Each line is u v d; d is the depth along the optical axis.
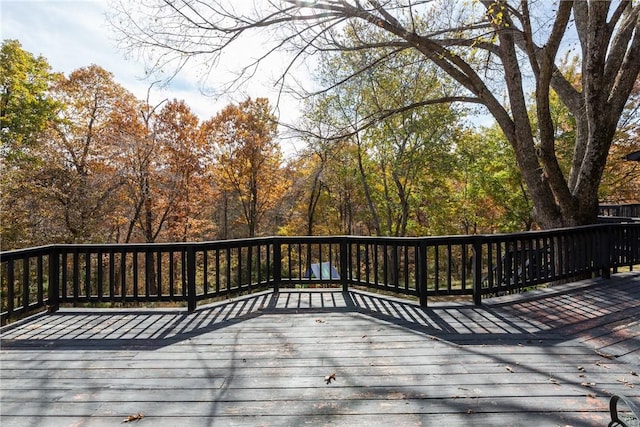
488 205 20.16
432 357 3.14
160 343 3.53
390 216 18.67
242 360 3.12
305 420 2.22
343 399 2.46
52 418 2.27
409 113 14.59
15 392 2.60
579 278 6.04
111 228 15.58
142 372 2.91
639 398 2.42
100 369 2.97
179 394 2.56
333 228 25.36
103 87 15.73
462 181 18.92
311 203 22.75
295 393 2.55
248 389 2.62
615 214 13.82
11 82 14.91
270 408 2.36
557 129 15.50
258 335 3.72
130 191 15.09
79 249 4.59
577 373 2.81
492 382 2.68
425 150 15.30
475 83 7.89
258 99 19.78
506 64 7.52
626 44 7.12
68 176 13.67
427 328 3.87
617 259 6.11
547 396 2.47
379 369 2.92
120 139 14.47
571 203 7.22
